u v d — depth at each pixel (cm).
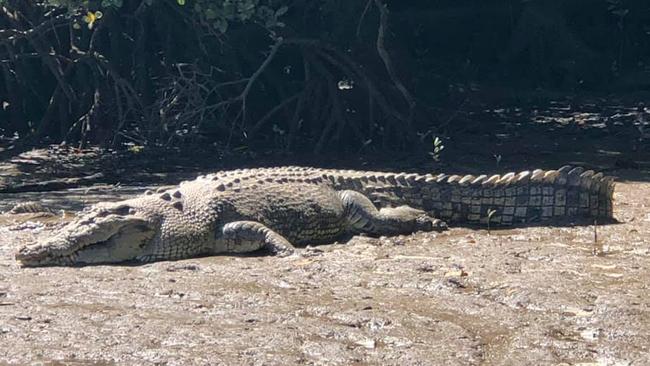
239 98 1758
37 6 1867
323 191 986
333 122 1759
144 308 694
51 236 874
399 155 1695
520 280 759
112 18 1845
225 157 1698
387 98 1867
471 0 2589
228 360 585
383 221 984
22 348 604
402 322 660
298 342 620
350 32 1861
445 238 962
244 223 912
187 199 919
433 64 2469
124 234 872
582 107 2219
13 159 1638
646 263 822
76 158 1667
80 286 758
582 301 702
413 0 2572
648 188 1270
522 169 1518
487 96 2286
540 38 2425
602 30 2617
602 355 599
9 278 791
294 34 1828
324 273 803
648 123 1981
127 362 585
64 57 1859
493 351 612
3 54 1919
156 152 1727
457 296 723
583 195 1022
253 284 764
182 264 855
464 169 1530
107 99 1806
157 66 1902
